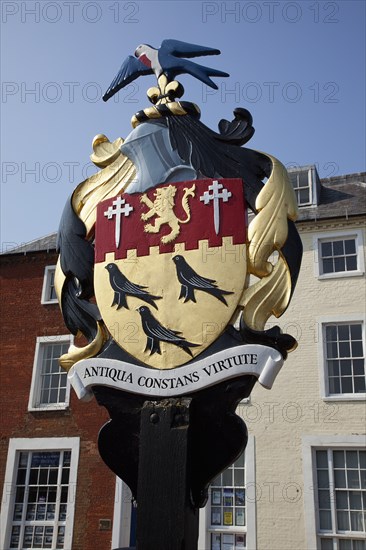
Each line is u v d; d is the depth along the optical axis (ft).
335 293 57.36
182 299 18.92
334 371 55.42
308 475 51.47
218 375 17.62
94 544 52.90
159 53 24.06
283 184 19.66
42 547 54.95
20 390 61.26
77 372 19.08
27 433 59.11
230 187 20.02
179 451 17.20
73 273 20.89
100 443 18.40
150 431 17.67
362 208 61.36
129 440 18.29
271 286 18.60
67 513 54.65
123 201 21.12
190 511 17.03
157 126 22.03
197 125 21.62
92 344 19.58
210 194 20.08
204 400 17.81
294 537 49.90
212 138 21.22
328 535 49.88
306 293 58.13
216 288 18.72
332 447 52.29
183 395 17.93
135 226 20.59
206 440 17.56
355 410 52.70
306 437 52.75
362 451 51.93
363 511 50.26
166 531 16.53
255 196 19.88
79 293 20.71
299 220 60.70
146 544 16.58
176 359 18.22
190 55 23.90
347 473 51.72
